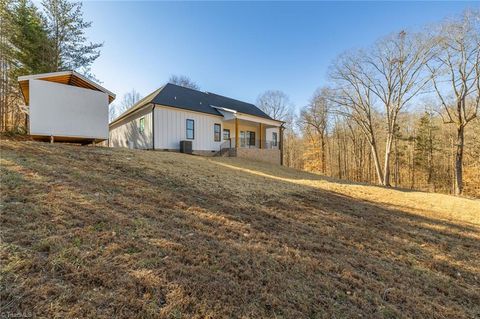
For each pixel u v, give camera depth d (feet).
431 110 78.18
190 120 52.65
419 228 20.31
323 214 20.40
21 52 47.67
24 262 7.26
